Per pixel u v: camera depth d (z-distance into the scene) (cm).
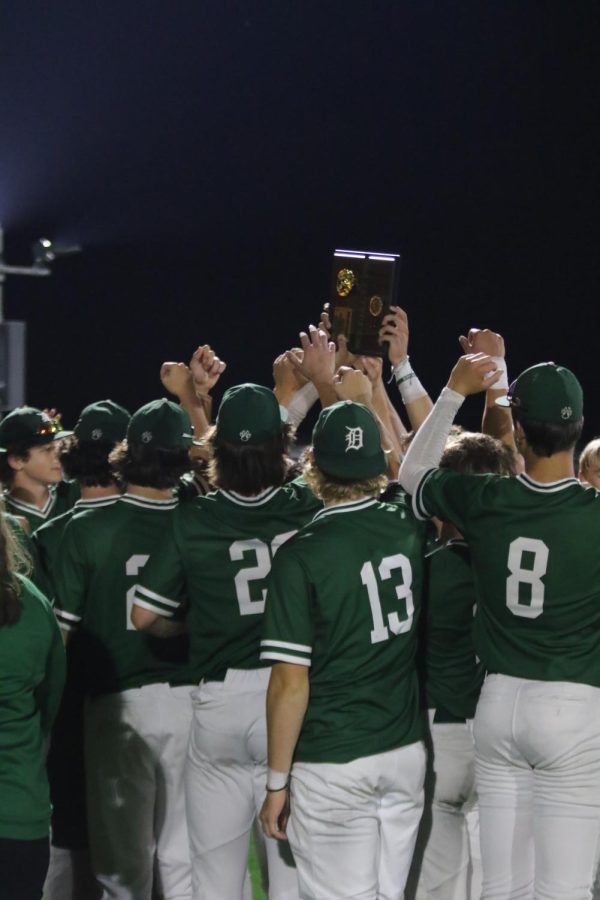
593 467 682
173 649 697
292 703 573
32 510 797
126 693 691
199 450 732
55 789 754
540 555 584
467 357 645
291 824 593
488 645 611
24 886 516
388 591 591
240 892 664
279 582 579
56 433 784
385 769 588
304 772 585
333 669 584
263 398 630
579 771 590
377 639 586
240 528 629
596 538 582
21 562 600
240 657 635
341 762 580
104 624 688
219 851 655
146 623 640
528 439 593
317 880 589
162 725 691
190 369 855
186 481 714
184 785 688
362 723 584
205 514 631
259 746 635
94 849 708
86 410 741
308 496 648
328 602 579
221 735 637
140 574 677
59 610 688
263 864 695
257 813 653
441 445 637
